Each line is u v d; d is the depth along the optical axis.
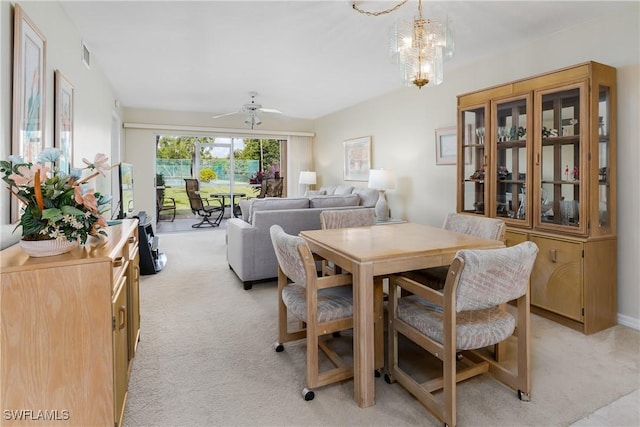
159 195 7.43
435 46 2.36
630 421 1.63
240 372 2.06
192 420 1.65
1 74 1.64
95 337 1.34
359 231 2.54
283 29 3.11
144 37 3.28
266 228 3.57
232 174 7.84
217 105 6.52
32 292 1.26
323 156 7.75
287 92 5.49
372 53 3.72
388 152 5.56
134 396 1.83
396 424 1.62
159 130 6.94
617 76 2.71
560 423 1.62
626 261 2.71
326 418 1.66
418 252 1.86
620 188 2.73
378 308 2.01
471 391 1.87
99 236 1.75
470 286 1.50
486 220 2.45
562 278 2.67
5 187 1.66
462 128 3.57
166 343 2.41
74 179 1.46
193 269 4.29
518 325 1.78
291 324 2.73
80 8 2.69
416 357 2.23
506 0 2.56
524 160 3.09
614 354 2.26
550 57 3.21
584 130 2.56
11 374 1.25
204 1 2.61
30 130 1.95
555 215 2.81
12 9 1.74
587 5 2.63
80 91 3.21
